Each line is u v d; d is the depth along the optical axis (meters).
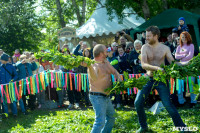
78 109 7.24
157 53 4.22
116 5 12.65
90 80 3.79
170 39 7.63
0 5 16.59
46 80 7.14
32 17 17.41
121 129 4.80
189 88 5.99
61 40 12.85
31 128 5.46
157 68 3.90
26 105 8.12
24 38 17.41
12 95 6.67
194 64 3.74
